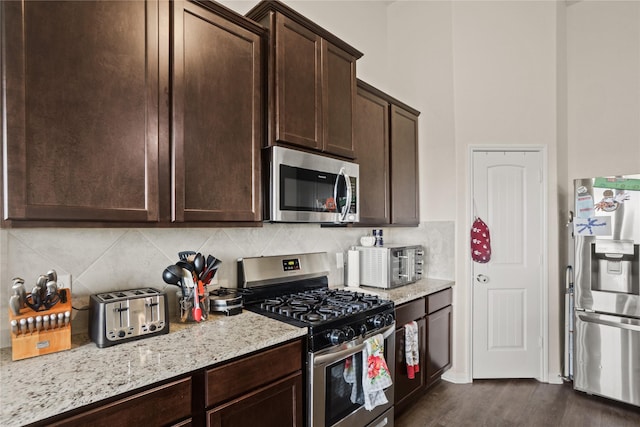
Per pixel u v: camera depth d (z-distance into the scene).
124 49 1.29
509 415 2.53
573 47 3.50
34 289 1.22
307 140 1.93
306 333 1.59
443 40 3.18
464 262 3.10
